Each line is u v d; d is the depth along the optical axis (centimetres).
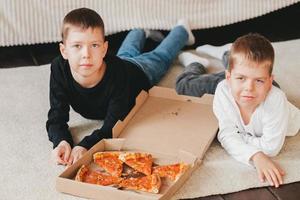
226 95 159
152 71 195
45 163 157
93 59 156
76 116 183
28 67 217
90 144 158
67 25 156
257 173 153
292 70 212
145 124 171
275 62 218
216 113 162
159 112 177
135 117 175
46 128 169
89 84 164
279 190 147
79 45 155
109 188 136
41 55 230
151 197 133
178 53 224
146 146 160
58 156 154
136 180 144
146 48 235
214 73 202
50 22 223
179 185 144
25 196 144
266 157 153
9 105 189
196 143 161
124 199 135
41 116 182
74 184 139
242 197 145
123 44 212
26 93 197
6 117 181
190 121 172
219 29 255
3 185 148
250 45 148
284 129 154
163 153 157
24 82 204
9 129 174
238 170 154
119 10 228
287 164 156
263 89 149
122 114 167
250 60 146
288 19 265
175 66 216
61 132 163
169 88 189
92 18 156
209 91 184
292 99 192
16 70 214
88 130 175
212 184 148
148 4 230
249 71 146
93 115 177
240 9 241
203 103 181
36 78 208
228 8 240
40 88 200
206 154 161
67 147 157
